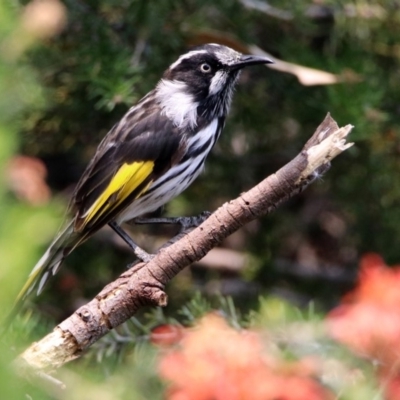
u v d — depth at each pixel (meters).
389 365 8.18
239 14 12.21
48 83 11.88
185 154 10.26
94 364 9.48
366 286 8.60
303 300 13.64
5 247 4.05
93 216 9.94
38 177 11.20
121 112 12.34
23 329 8.66
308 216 14.25
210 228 6.67
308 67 11.80
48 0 10.98
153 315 9.85
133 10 11.49
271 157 13.37
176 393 8.28
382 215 13.11
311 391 8.27
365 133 11.23
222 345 8.33
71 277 12.99
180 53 11.85
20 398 4.06
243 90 12.89
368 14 12.05
